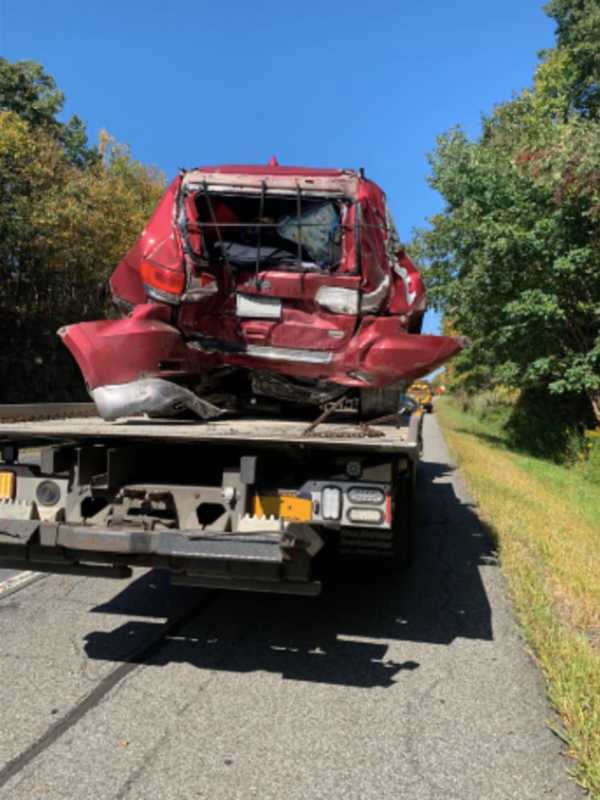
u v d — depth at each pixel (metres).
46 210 18.12
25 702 3.60
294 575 3.84
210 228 5.55
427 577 6.20
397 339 5.44
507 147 18.62
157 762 3.04
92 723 3.38
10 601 5.29
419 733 3.35
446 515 9.26
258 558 3.64
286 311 5.55
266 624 4.92
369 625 4.93
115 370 4.93
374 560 5.87
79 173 22.95
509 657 4.36
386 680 3.98
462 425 30.89
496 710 3.61
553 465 18.59
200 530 3.94
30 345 21.98
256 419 5.97
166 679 3.93
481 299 17.98
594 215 14.48
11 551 4.14
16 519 4.14
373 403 5.90
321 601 5.48
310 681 3.96
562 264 15.40
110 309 6.90
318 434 4.22
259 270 5.46
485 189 17.23
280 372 5.75
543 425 21.52
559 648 4.29
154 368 5.13
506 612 5.25
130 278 5.62
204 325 5.61
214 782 2.90
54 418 6.00
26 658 4.18
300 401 6.00
